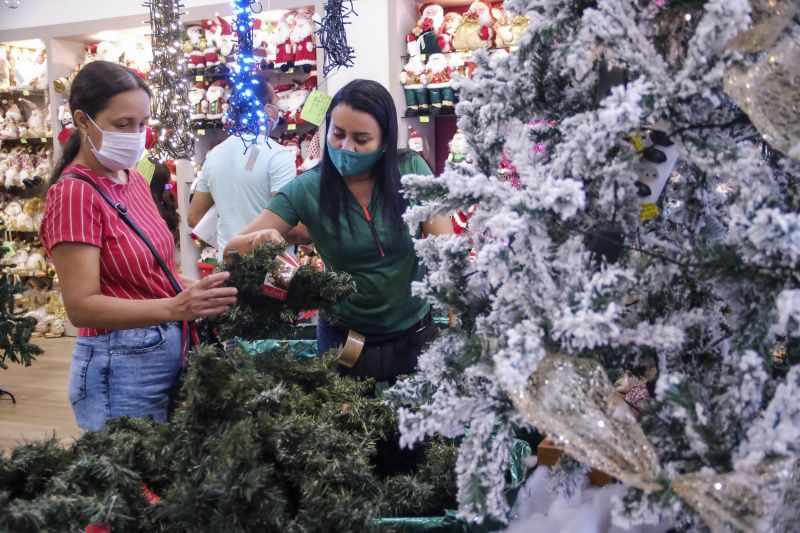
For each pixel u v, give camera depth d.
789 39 0.73
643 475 0.74
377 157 1.83
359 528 1.09
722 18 0.72
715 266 0.78
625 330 0.82
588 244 0.87
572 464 0.96
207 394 1.14
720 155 0.78
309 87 5.14
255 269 1.53
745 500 0.70
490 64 0.97
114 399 1.79
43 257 6.34
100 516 1.05
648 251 0.85
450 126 5.12
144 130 1.81
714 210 0.96
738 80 0.74
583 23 0.82
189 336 1.85
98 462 1.16
